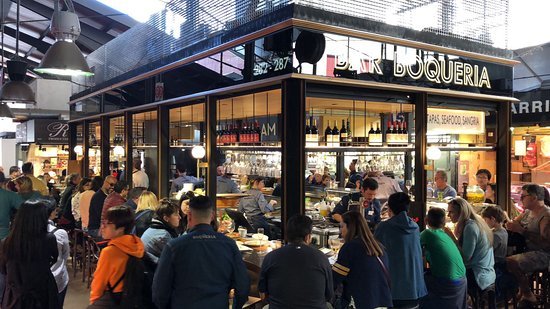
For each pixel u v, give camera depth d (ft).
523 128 30.35
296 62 13.99
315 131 17.34
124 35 28.14
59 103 56.13
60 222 24.40
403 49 16.57
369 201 16.65
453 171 30.22
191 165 37.35
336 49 14.84
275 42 14.60
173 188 28.63
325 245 17.12
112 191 19.71
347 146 17.26
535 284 17.31
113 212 10.06
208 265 9.26
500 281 15.64
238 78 16.56
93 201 20.07
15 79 19.51
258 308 13.05
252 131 19.84
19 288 10.69
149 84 24.34
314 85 14.78
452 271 12.78
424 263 13.79
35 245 10.69
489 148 20.74
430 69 17.39
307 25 14.05
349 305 12.47
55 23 13.61
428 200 20.99
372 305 10.41
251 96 18.47
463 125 19.61
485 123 21.65
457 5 18.49
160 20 23.15
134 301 9.70
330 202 21.71
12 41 50.34
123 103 28.12
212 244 9.39
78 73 14.20
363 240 10.71
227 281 9.52
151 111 26.32
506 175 20.61
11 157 59.00
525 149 29.68
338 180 32.86
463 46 18.38
